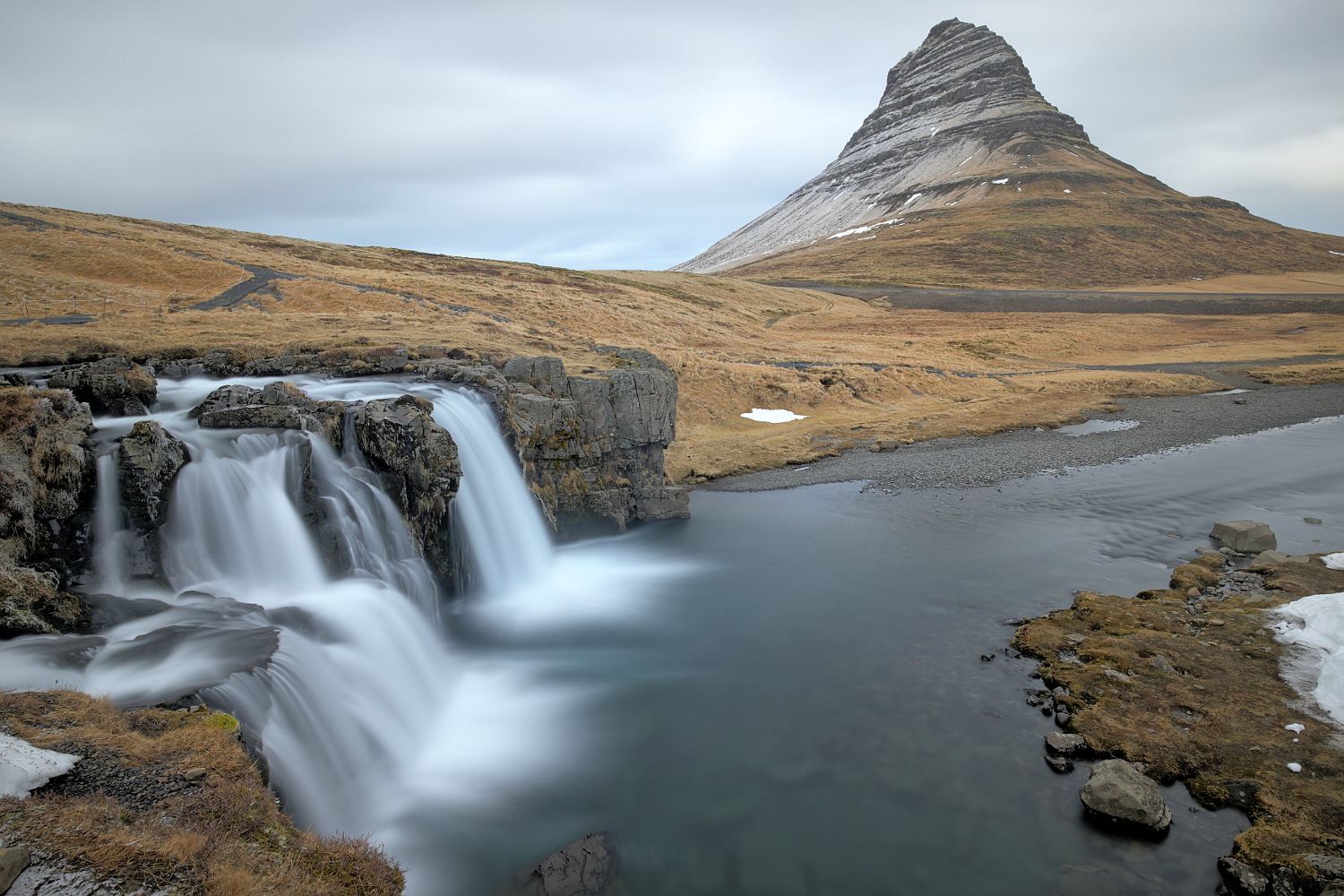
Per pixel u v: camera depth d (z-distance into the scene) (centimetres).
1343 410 6700
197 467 2184
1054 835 1592
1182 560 3180
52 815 1022
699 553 3631
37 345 3881
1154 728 1886
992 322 13812
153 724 1291
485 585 3066
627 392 4112
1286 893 1366
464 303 8500
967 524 3841
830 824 1659
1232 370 9238
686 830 1655
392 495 2670
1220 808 1630
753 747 1964
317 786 1567
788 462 5491
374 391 3328
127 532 2017
